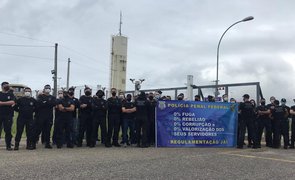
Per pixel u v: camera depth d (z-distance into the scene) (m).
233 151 13.32
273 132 15.60
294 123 15.43
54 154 11.09
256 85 19.69
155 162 9.98
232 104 15.17
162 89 23.25
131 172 8.49
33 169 8.48
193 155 11.63
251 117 14.80
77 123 14.10
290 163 10.74
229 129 15.09
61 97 13.81
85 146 13.88
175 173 8.55
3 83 12.03
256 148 14.79
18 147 12.30
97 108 13.53
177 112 14.43
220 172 8.88
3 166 8.77
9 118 12.09
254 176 8.55
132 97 15.70
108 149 12.85
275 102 15.52
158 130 14.17
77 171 8.39
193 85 22.06
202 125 14.71
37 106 12.66
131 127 14.55
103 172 8.38
